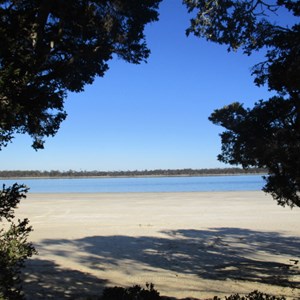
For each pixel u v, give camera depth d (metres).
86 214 25.25
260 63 7.26
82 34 6.04
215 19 7.34
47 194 52.19
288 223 20.11
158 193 51.09
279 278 9.62
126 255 12.52
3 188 4.55
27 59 4.45
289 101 7.18
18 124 4.49
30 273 9.82
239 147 7.73
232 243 14.78
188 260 11.85
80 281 9.20
